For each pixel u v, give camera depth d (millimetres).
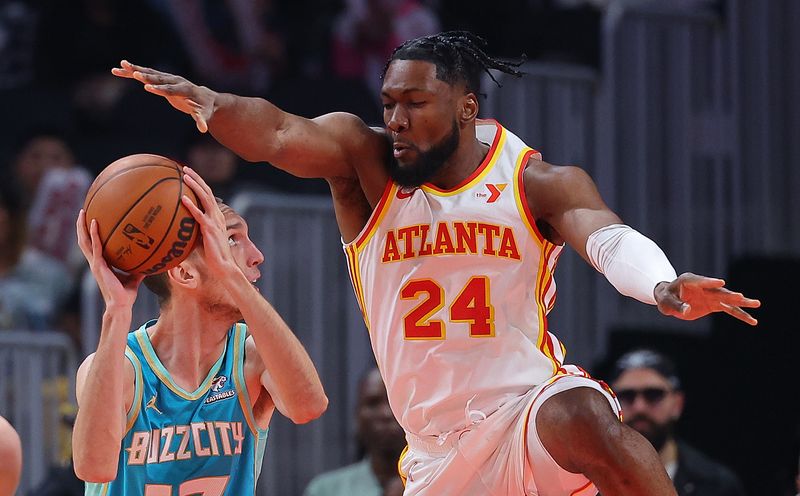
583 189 8727
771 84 18594
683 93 18125
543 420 8414
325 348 17016
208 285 8656
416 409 8977
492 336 8781
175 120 23078
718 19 18359
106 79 23156
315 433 16953
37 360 16594
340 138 8844
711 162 18359
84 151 22156
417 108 8641
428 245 8820
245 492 8859
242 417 8867
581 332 17625
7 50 24078
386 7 23094
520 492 8781
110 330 8094
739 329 18047
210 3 23469
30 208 21188
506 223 8781
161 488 8594
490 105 16984
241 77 23500
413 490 9234
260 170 20078
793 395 17812
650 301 7953
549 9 20828
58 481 13328
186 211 8078
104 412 8055
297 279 16938
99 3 23812
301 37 23656
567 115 17453
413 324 8859
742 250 18438
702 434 17594
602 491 8297
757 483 17578
